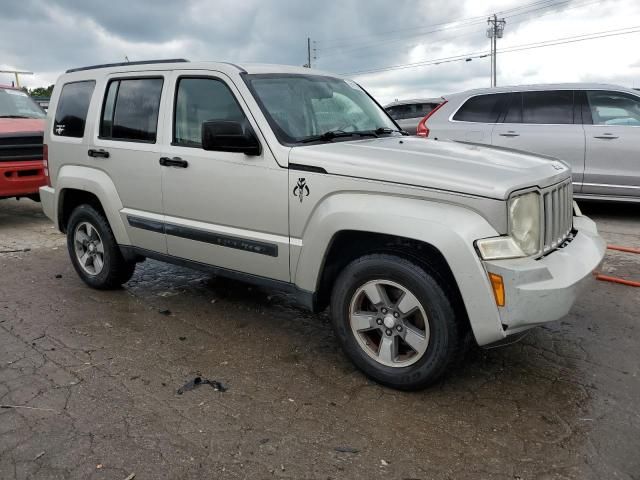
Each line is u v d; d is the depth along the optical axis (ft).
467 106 27.86
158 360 12.41
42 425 9.84
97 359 12.45
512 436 9.44
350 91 15.43
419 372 10.50
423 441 9.33
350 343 11.42
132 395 10.86
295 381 11.43
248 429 9.70
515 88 26.91
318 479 8.42
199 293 16.94
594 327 13.92
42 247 23.36
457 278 9.64
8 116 29.89
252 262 12.66
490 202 9.51
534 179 10.19
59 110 17.25
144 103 14.69
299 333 13.93
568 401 10.52
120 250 16.15
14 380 11.48
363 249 11.37
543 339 13.26
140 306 15.87
